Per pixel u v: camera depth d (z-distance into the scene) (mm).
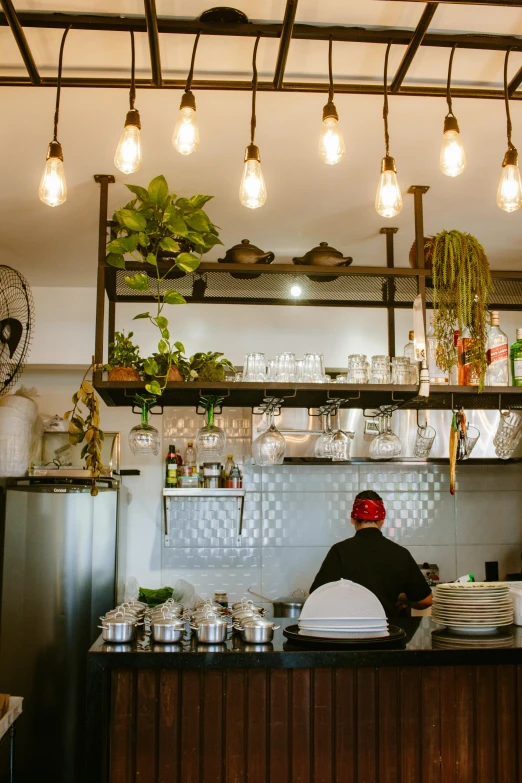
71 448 4492
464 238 3076
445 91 2412
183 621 2680
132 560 4695
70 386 4781
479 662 2488
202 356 3160
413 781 2461
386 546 3467
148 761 2414
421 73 2371
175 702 2439
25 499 3805
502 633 2818
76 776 3756
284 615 4121
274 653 2432
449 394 3158
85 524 3965
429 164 2971
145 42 2211
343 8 2105
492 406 3512
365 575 3391
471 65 2336
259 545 4773
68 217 3520
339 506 4848
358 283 3324
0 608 3693
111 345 3330
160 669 2449
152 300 3500
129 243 2785
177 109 2541
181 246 2967
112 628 2588
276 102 2500
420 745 2482
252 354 3166
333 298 3619
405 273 3131
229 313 4719
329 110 2145
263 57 2289
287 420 4570
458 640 2654
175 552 4727
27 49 2115
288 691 2467
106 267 3041
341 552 3451
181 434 4816
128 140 2096
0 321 3871
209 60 2301
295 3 1869
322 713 2463
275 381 3115
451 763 2482
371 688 2486
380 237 3855
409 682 2502
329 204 3387
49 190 2203
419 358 3082
